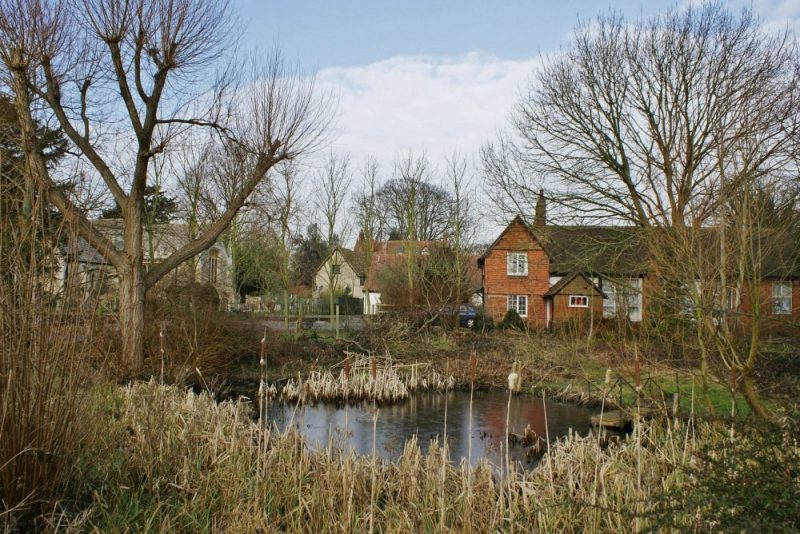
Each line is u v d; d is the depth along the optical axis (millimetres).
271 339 18250
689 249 6641
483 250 38188
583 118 20078
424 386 16250
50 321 4422
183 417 7258
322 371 17125
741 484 3451
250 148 15133
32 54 11062
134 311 13188
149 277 13852
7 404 4137
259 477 5379
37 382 4320
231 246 28312
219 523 4898
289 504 5344
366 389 14633
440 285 26422
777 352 8039
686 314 7324
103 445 5559
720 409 8789
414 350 19562
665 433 7562
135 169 13805
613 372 10312
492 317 29859
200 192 23875
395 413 12844
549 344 19453
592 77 20094
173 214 24250
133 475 5496
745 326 7191
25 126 7617
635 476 5844
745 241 6113
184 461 5719
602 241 19141
